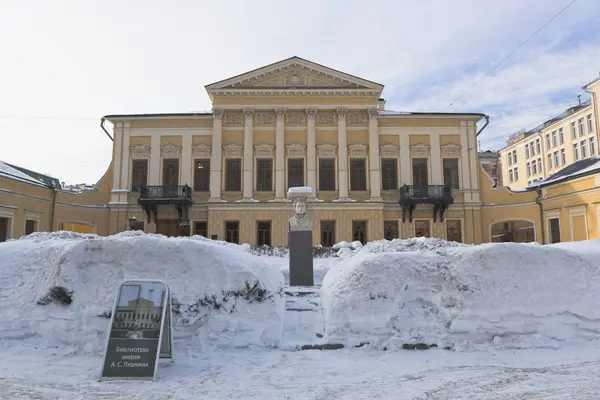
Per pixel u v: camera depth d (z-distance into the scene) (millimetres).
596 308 6887
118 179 29109
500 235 32750
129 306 5562
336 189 29000
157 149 29344
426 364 5848
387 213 29141
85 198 27641
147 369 5262
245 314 6785
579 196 23562
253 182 28828
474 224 28875
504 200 28672
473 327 6629
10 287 7312
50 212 24719
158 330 5461
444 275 7160
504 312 6746
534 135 57812
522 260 7203
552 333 6656
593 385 5012
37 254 7742
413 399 4609
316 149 29188
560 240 25000
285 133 29281
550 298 6926
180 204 28297
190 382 5156
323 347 6598
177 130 29531
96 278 6941
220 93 28938
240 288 6910
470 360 6016
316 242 28125
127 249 7086
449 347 6543
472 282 6980
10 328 6742
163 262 6996
